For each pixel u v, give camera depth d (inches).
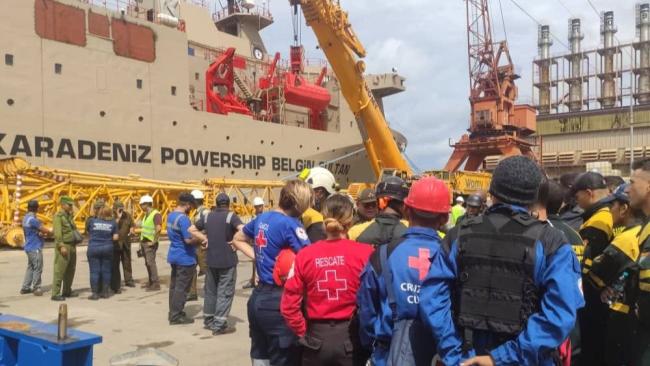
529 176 102.7
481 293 98.0
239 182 1033.5
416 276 116.3
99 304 379.6
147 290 447.8
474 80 1766.7
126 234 464.1
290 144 1321.4
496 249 98.3
